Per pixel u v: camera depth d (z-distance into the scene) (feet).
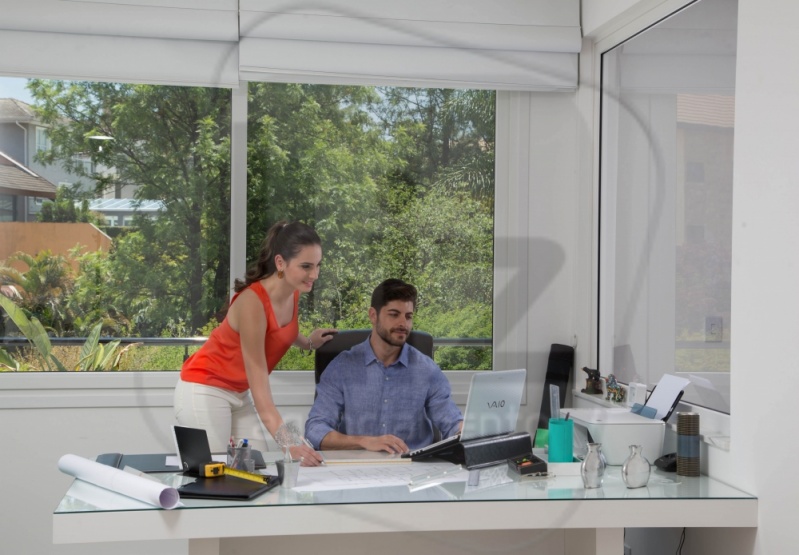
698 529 7.32
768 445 6.15
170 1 9.29
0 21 8.91
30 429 9.48
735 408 6.61
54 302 9.88
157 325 10.07
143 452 9.63
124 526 5.66
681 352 8.10
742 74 6.50
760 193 6.26
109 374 9.70
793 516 5.86
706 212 7.66
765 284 6.19
